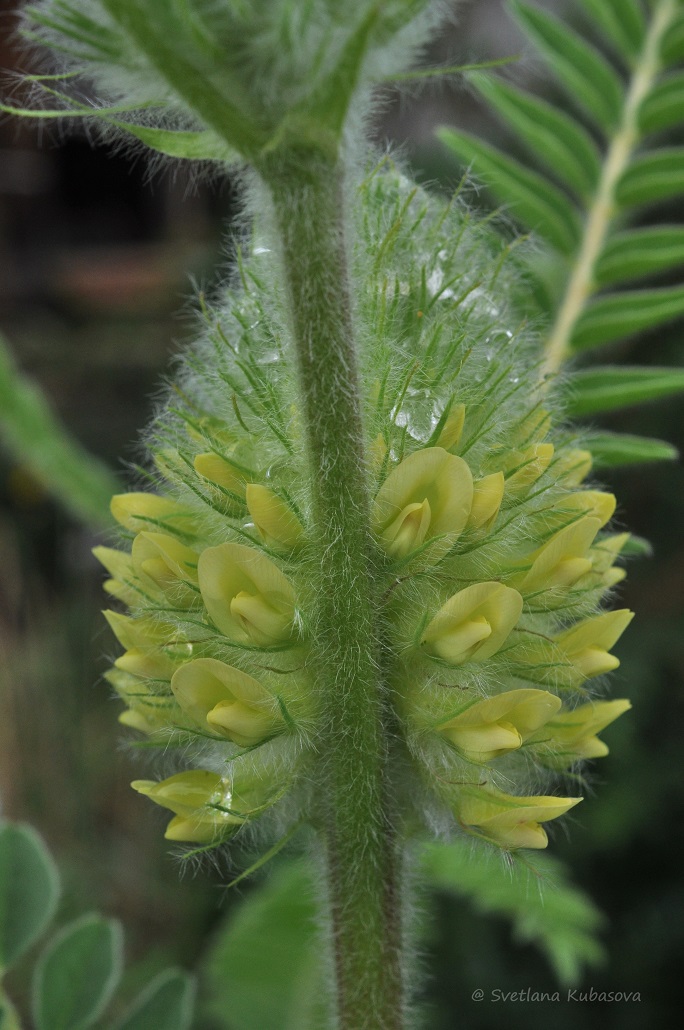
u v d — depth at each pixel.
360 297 0.19
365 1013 0.19
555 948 0.35
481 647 0.18
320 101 0.16
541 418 0.19
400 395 0.18
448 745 0.19
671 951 0.78
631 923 0.80
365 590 0.18
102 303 1.22
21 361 1.13
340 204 0.17
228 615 0.18
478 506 0.18
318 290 0.17
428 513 0.18
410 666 0.19
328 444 0.17
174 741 0.20
